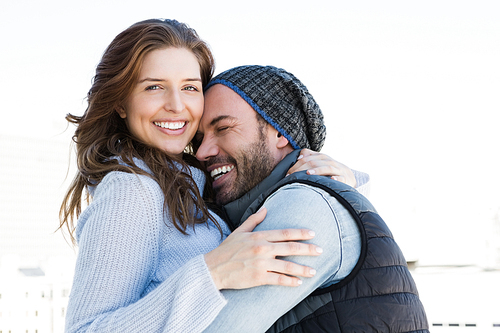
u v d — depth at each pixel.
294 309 0.96
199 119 1.39
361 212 1.00
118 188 1.06
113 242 0.99
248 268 0.88
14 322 46.00
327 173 1.20
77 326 0.93
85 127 1.35
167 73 1.31
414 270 18.80
